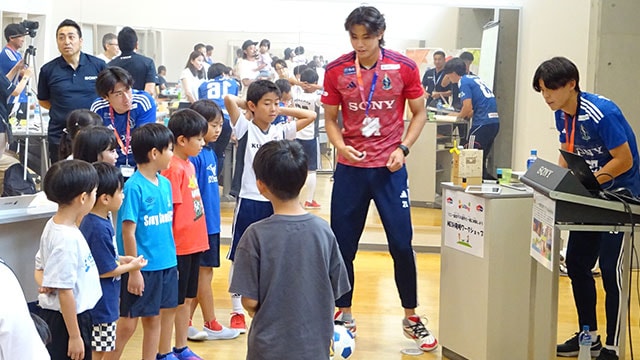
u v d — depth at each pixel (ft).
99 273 10.41
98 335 10.74
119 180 10.53
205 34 23.66
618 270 13.70
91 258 9.87
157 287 11.76
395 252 14.52
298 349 8.51
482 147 23.06
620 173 12.83
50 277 9.36
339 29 23.40
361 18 13.71
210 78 23.61
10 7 25.43
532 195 12.97
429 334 14.56
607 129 12.65
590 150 13.17
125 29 19.03
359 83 14.28
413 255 14.64
